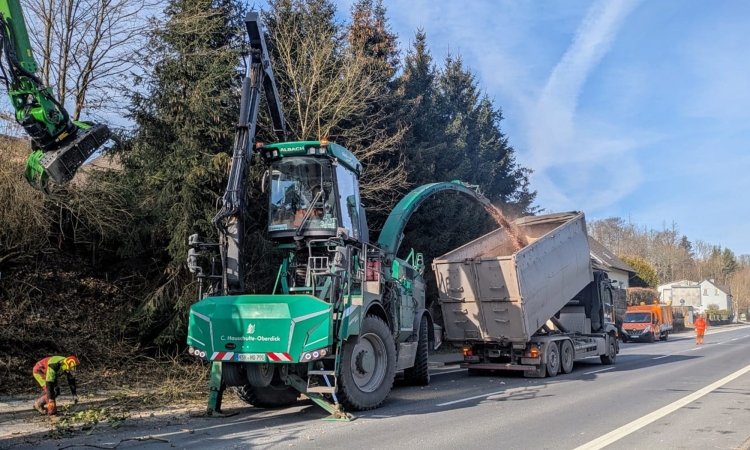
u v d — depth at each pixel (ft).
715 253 393.29
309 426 27.37
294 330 27.89
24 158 40.09
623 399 36.68
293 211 33.81
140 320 43.45
